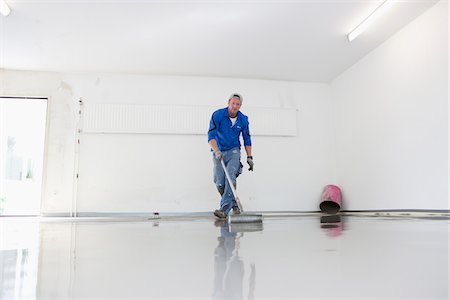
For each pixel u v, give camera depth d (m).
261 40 4.41
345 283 0.57
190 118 5.34
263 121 5.52
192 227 2.23
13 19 3.88
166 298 0.49
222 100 5.55
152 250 1.03
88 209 5.03
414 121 3.79
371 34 4.20
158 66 5.17
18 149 5.46
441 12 3.44
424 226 1.97
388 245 1.07
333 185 5.43
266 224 2.46
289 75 5.55
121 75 5.39
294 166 5.56
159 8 3.70
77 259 0.86
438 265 0.72
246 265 0.74
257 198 5.38
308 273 0.65
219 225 2.46
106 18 3.89
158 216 4.95
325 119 5.78
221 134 3.45
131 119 5.22
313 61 5.05
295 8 3.69
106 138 5.20
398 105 4.08
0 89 5.12
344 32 4.20
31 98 5.18
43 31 4.16
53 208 4.97
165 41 4.43
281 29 4.13
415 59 3.80
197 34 4.26
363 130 4.84
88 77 5.32
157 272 0.68
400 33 4.07
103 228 2.31
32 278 0.63
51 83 5.24
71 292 0.52
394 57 4.18
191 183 5.27
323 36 4.30
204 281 0.59
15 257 0.91
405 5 3.56
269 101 5.68
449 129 3.30
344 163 5.36
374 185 4.54
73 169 5.08
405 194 3.90
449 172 3.28
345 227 2.01
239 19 3.91
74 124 5.17
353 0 3.55
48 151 5.08
